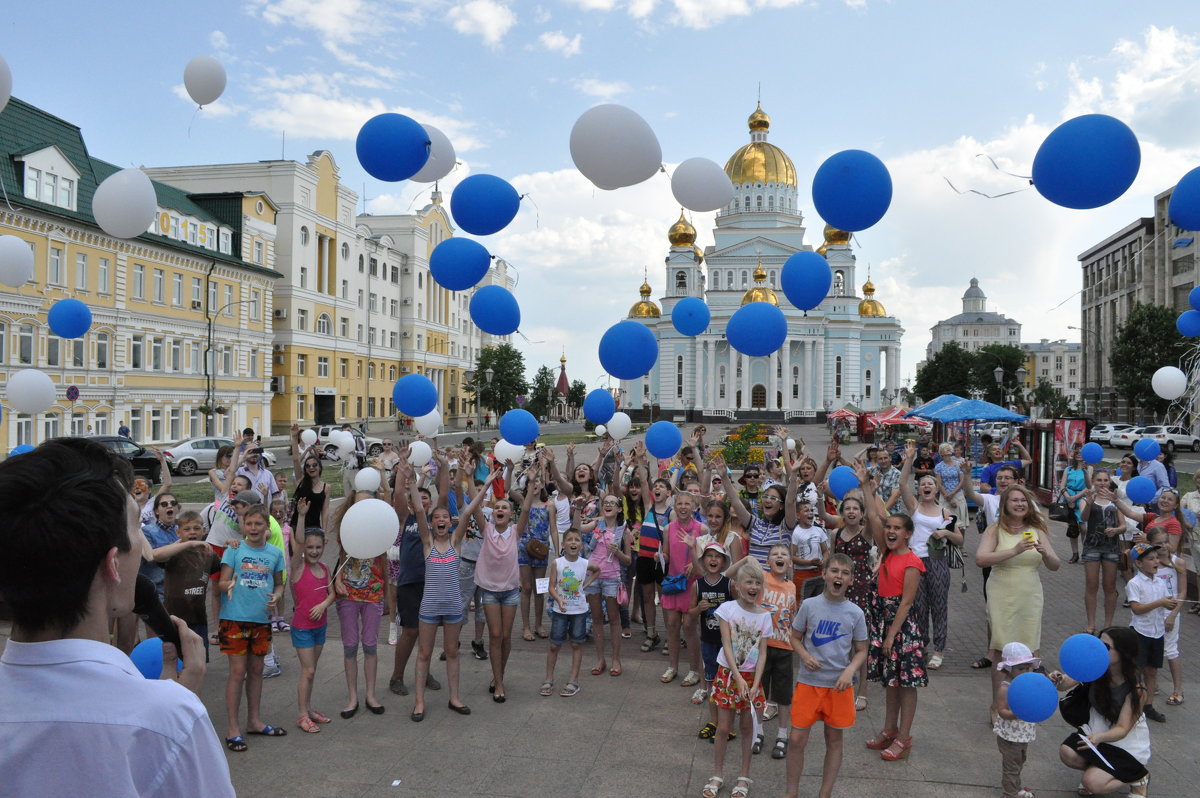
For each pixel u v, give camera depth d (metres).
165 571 6.84
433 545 7.18
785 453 11.91
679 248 95.12
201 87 7.28
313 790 5.61
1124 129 5.46
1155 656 6.93
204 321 42.53
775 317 7.91
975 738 6.58
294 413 52.50
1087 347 76.50
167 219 39.56
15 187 30.50
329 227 56.59
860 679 7.26
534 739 6.55
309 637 6.77
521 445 10.13
